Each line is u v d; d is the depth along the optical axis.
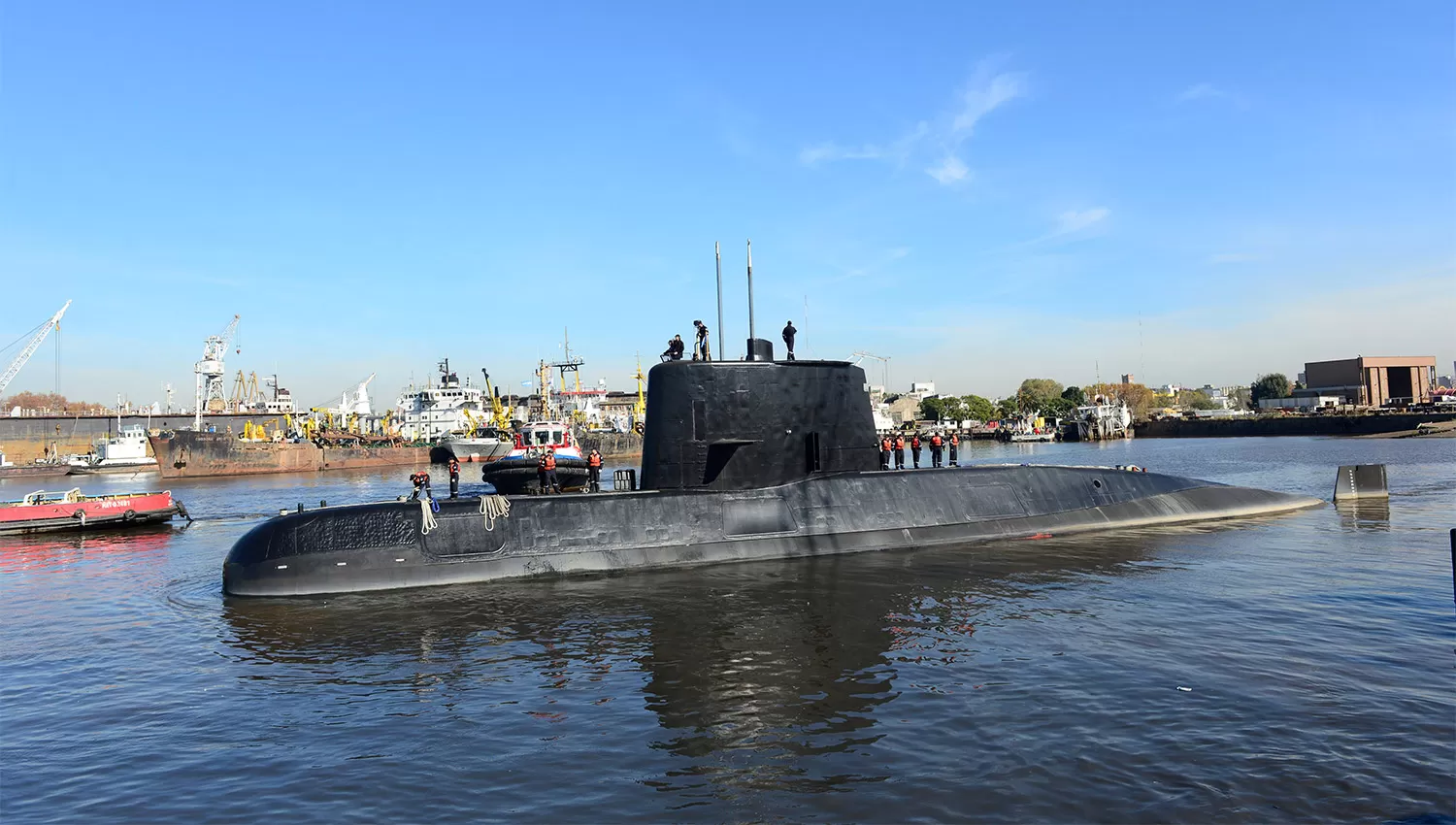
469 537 18.59
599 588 17.56
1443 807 7.86
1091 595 16.61
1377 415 106.56
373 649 13.98
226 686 12.48
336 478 74.62
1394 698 10.66
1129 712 10.36
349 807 8.52
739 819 8.01
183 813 8.48
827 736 9.93
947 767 8.98
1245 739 9.48
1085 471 26.20
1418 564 19.16
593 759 9.49
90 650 14.72
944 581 17.88
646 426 21.36
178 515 39.81
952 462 28.98
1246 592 16.66
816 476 21.45
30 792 9.08
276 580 17.80
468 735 10.32
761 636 14.12
